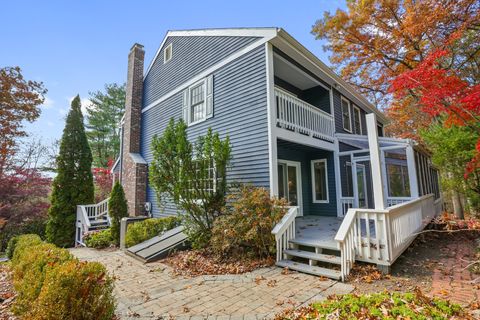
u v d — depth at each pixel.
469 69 11.49
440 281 3.97
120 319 3.05
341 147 9.88
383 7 12.11
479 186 7.41
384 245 4.32
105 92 25.72
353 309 2.36
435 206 10.54
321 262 4.89
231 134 7.58
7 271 5.62
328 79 9.46
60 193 10.22
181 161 6.25
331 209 9.31
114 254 6.87
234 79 7.73
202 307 3.34
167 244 6.60
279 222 5.36
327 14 13.65
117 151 25.22
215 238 5.48
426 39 11.89
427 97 5.62
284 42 7.01
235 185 6.37
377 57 13.75
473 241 6.76
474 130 6.10
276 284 4.07
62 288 2.47
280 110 7.13
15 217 10.38
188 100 9.56
